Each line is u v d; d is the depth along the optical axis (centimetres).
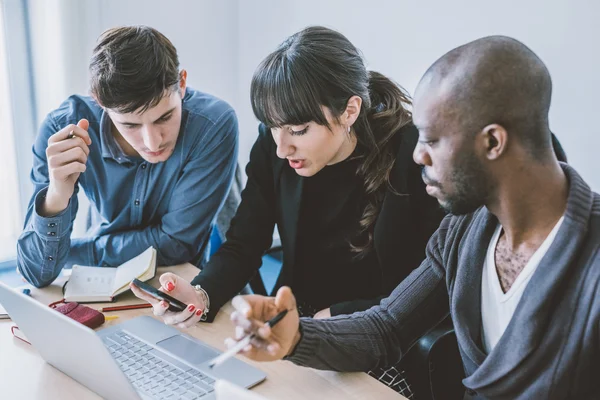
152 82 134
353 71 128
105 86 132
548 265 87
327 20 269
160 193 166
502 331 96
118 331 123
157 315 129
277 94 124
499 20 214
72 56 246
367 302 142
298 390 107
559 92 207
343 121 131
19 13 243
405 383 142
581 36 196
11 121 254
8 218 265
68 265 159
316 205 152
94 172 163
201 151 161
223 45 300
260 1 291
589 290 84
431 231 144
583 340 86
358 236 150
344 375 112
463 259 101
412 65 243
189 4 282
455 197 89
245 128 316
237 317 94
